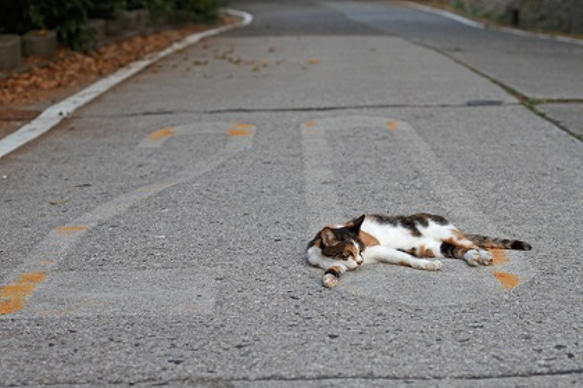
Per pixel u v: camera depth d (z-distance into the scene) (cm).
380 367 494
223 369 494
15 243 714
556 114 1190
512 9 3105
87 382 483
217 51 2009
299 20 3167
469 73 1584
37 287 617
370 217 684
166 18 2669
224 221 762
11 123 1185
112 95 1393
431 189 852
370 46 2105
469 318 555
